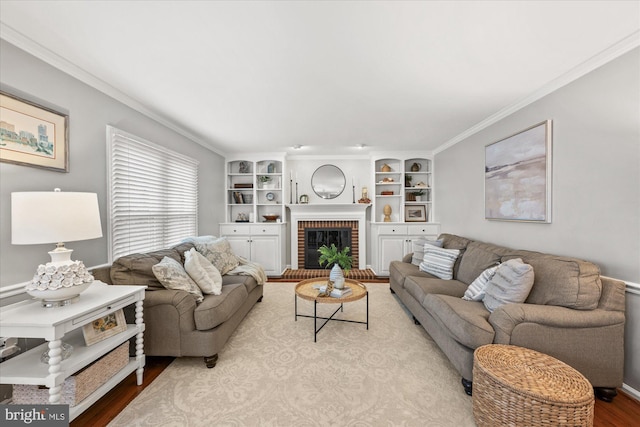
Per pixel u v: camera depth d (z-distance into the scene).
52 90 1.94
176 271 2.33
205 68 2.10
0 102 1.63
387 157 5.20
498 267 2.29
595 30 1.67
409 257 4.16
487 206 3.37
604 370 1.74
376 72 2.17
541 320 1.75
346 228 5.47
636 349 1.79
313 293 2.85
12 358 1.59
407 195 5.32
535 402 1.31
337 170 5.58
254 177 5.24
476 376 1.58
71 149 2.10
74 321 1.48
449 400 1.78
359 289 2.99
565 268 1.94
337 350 2.42
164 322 2.13
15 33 1.65
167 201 3.36
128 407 1.71
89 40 1.74
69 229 1.57
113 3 1.42
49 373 1.38
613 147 1.91
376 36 1.72
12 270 1.73
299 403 1.75
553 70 2.15
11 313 1.48
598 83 2.00
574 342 1.75
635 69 1.78
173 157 3.48
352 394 1.83
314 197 5.58
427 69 2.13
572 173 2.22
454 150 4.29
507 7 1.47
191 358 2.31
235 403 1.75
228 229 5.01
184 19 1.55
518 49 1.87
